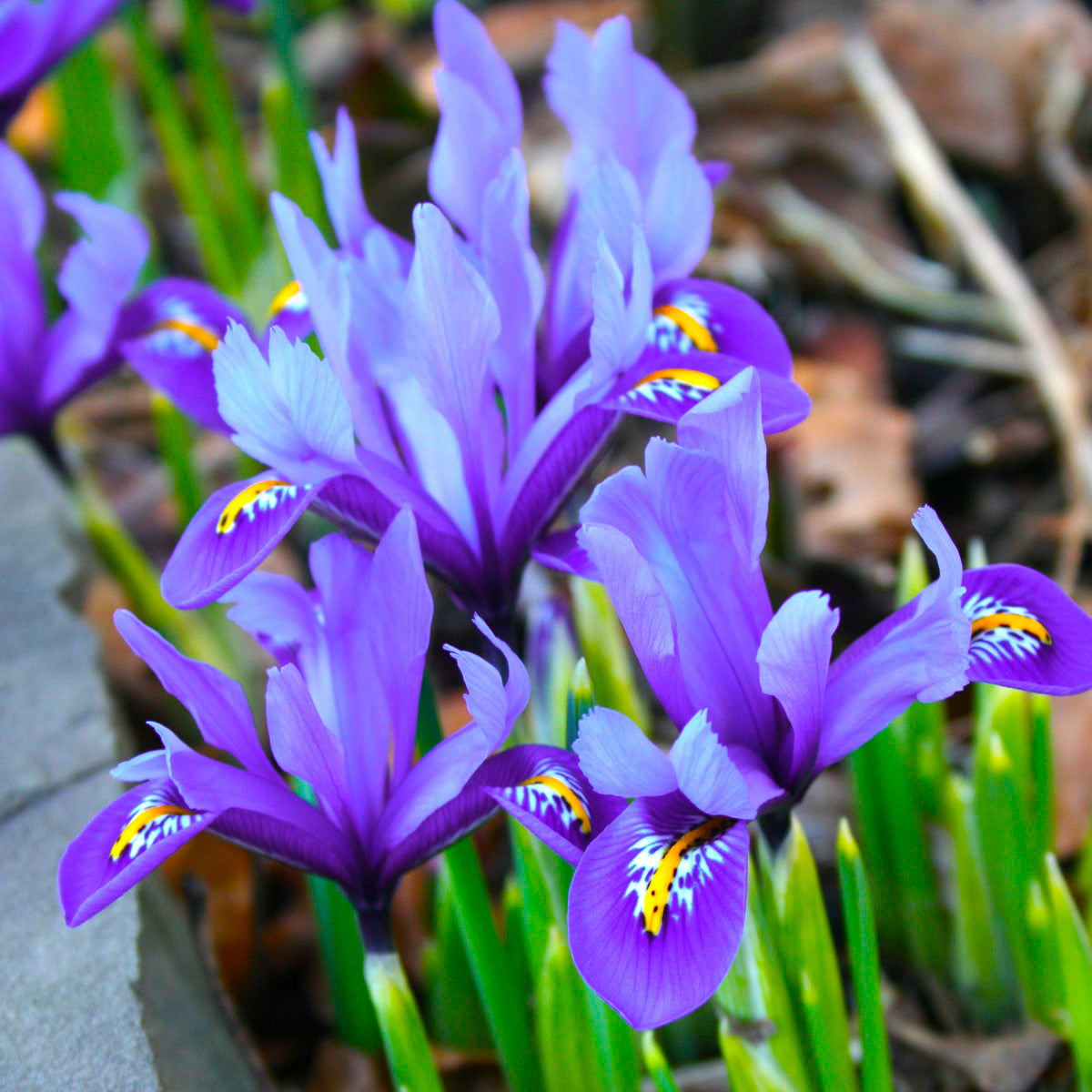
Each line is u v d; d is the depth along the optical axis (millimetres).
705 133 815
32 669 442
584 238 352
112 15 515
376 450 349
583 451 352
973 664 331
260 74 980
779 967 346
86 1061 365
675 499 327
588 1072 363
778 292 736
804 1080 348
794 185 792
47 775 417
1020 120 784
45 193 833
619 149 365
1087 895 415
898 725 396
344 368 341
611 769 319
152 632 327
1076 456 576
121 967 378
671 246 359
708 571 331
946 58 808
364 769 342
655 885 314
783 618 318
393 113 688
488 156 359
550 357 368
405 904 438
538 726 380
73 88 658
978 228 678
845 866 343
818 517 585
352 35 991
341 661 344
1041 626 334
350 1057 409
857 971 346
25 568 475
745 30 910
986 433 649
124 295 429
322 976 444
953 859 426
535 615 378
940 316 706
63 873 328
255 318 586
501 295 352
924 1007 414
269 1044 439
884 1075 349
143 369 433
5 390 447
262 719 483
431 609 334
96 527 458
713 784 314
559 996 357
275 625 346
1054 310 719
